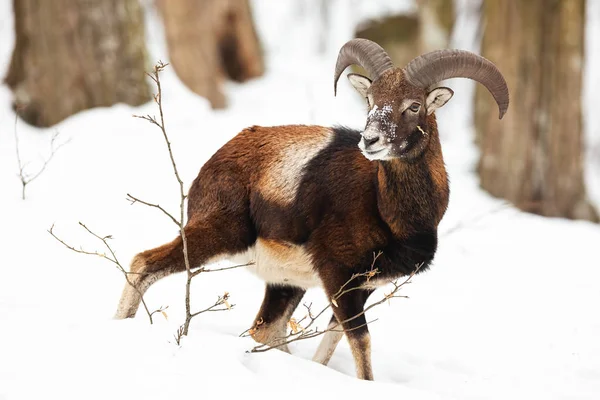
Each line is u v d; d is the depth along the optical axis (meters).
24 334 7.52
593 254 16.12
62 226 12.81
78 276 11.31
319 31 32.16
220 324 10.43
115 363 7.11
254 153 9.72
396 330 11.62
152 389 6.84
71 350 7.27
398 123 8.76
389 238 9.12
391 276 9.32
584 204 19.39
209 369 7.23
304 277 9.62
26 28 17.56
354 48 9.34
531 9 19.09
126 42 18.19
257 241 9.66
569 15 19.02
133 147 16.17
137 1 18.56
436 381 9.69
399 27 27.73
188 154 16.38
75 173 14.87
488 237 16.42
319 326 11.26
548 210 19.28
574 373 10.42
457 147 22.05
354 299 9.16
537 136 19.25
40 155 15.30
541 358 10.91
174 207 14.27
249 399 6.93
